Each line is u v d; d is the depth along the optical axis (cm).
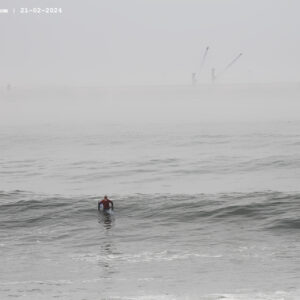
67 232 12681
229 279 9144
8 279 9550
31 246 11694
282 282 8850
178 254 10762
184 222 13188
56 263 10425
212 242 11512
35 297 8450
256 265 9900
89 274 9688
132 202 14950
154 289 8706
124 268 9981
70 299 8300
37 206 14912
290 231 12081
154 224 13100
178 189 18362
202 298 8144
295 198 14525
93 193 17788
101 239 12025
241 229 12388
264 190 17575
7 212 14512
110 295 8438
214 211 13800
